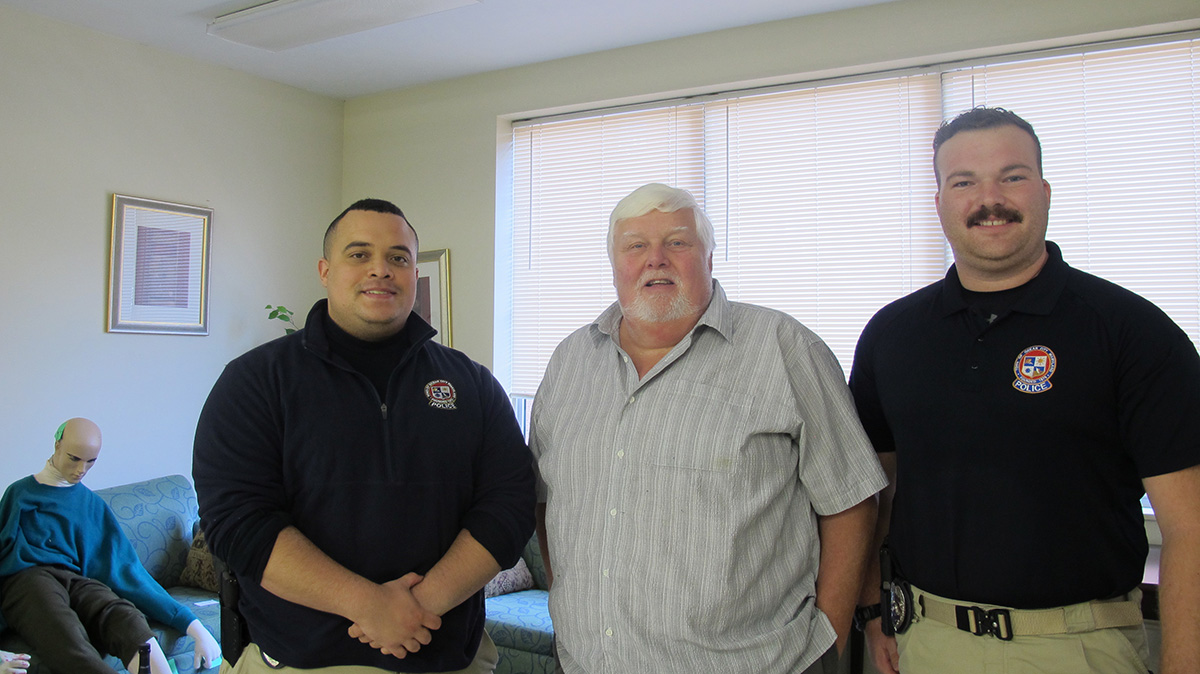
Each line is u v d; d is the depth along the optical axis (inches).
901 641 56.9
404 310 65.2
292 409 61.1
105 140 139.2
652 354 62.9
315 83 168.6
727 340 59.9
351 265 63.4
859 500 57.3
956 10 120.2
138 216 142.9
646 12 129.8
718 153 142.3
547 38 141.7
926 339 56.8
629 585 55.9
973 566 52.2
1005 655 50.8
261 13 126.0
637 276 60.3
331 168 179.3
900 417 57.0
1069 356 50.9
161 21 134.0
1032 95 119.3
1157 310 50.2
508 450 66.9
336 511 59.7
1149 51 112.7
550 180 158.9
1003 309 53.6
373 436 61.7
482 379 70.2
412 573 59.6
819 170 134.3
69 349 134.2
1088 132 116.0
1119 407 50.3
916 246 126.8
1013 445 51.4
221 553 57.4
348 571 57.5
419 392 64.6
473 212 162.4
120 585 113.7
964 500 52.7
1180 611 47.0
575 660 59.7
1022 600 50.8
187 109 151.6
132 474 143.1
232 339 159.8
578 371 66.0
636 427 58.4
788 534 57.9
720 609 54.0
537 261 159.5
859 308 130.6
